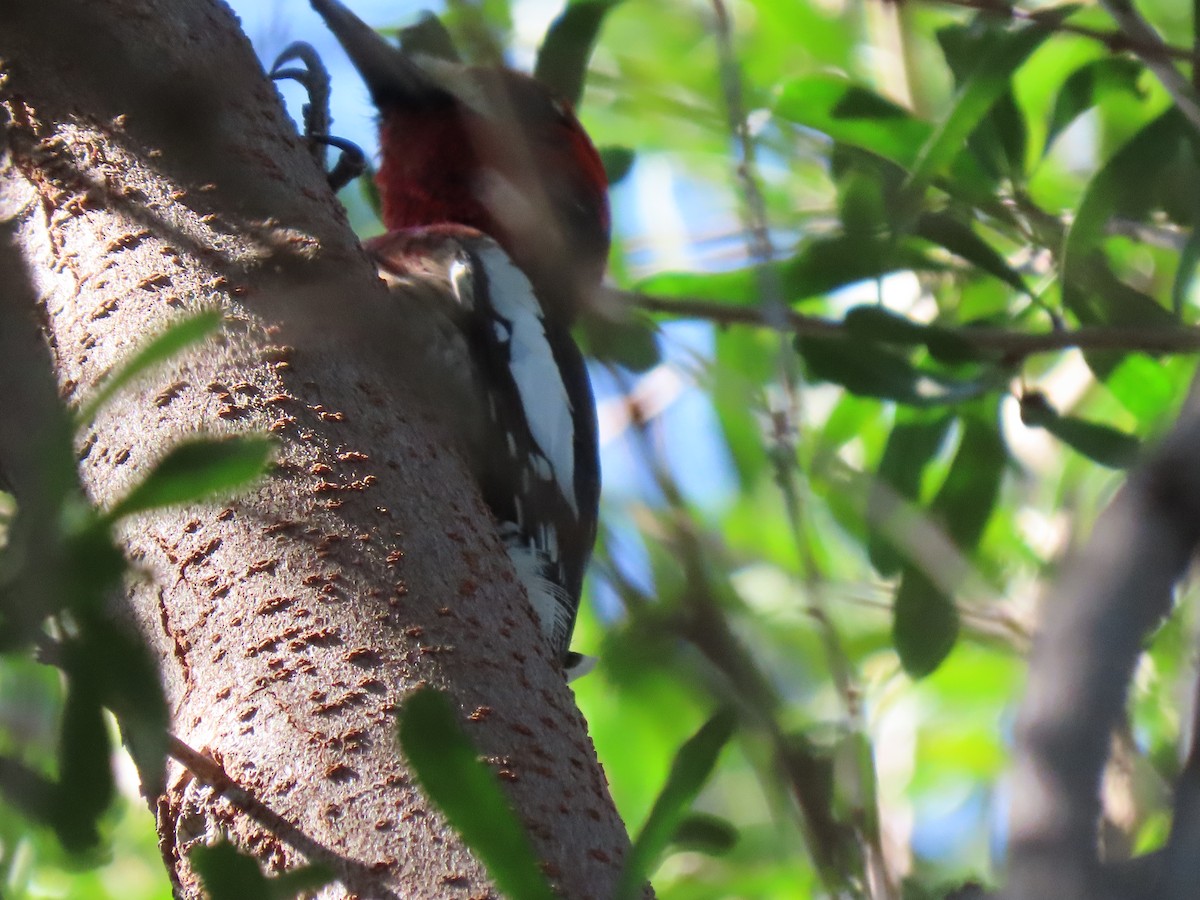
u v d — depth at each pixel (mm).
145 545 3232
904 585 5113
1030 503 6770
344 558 3184
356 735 2936
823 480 4945
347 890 2771
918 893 4398
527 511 5625
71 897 6633
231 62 3984
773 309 3885
